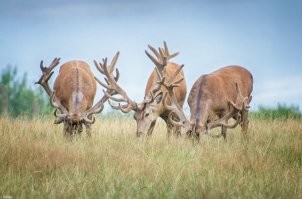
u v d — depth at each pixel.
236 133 51.84
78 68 53.50
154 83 51.00
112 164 39.38
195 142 45.72
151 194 33.44
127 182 35.38
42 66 51.28
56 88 53.97
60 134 49.09
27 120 52.78
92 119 50.34
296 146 47.19
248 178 37.50
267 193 34.06
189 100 49.72
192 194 33.34
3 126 48.19
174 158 41.62
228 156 42.38
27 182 35.78
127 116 60.03
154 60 51.59
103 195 33.31
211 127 47.56
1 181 35.78
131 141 46.12
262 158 42.31
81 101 50.09
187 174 38.09
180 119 47.16
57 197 32.94
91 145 45.12
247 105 50.12
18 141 43.06
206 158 42.00
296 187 35.44
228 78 52.25
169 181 36.22
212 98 49.06
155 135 48.91
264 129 52.69
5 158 39.66
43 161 39.25
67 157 40.25
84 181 35.72
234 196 33.19
